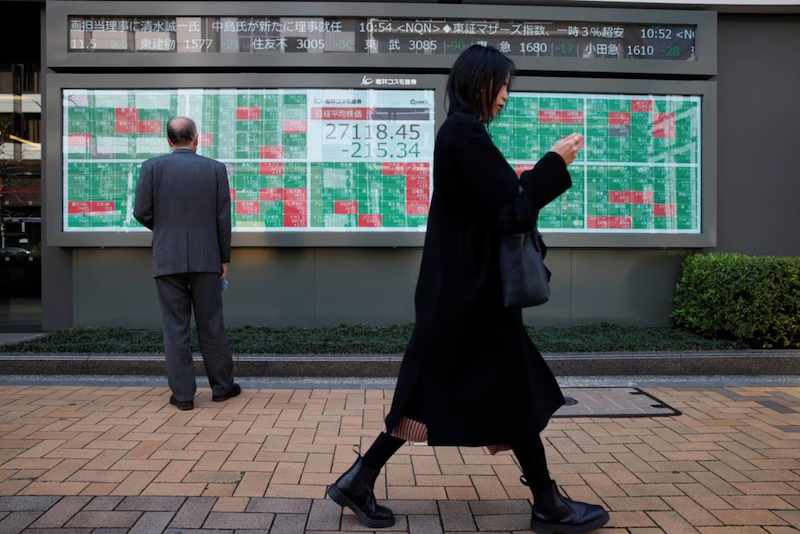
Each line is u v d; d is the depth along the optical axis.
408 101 5.82
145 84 5.67
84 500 2.50
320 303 5.91
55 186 5.67
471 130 2.02
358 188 5.82
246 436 3.35
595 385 4.59
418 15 5.73
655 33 5.96
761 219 6.29
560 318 6.03
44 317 5.95
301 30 5.73
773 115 6.27
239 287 5.88
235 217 5.79
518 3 5.98
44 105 5.95
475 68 2.13
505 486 2.74
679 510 2.49
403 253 5.95
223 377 4.05
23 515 2.36
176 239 3.80
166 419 3.64
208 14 5.67
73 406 3.88
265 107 5.77
